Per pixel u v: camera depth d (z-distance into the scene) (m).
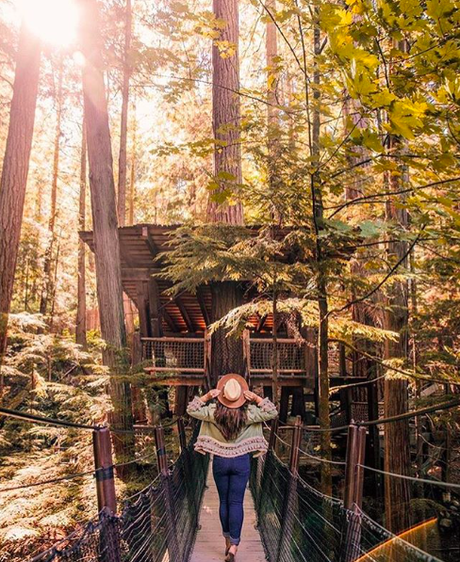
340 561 2.02
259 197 3.91
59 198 17.48
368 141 1.56
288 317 6.07
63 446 6.60
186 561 3.62
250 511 5.11
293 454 3.48
